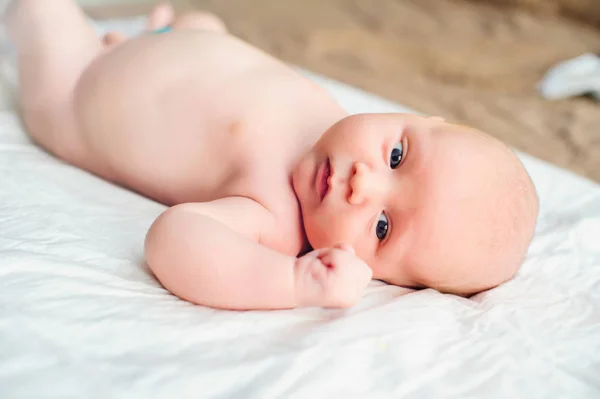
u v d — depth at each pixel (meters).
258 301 0.82
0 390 0.60
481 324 0.90
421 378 0.76
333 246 0.91
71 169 1.19
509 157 1.04
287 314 0.83
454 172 0.96
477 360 0.82
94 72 1.21
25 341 0.66
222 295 0.82
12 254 0.79
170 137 1.13
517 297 0.99
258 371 0.70
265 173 1.04
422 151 0.97
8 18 1.30
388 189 0.96
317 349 0.75
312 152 1.03
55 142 1.24
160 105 1.15
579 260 1.14
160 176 1.14
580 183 1.50
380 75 2.27
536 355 0.86
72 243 0.88
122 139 1.16
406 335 0.82
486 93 2.21
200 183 1.12
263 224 0.99
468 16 3.03
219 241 0.83
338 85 1.80
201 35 1.26
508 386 0.79
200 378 0.67
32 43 1.24
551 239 1.19
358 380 0.73
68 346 0.67
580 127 1.96
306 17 2.79
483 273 0.99
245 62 1.22
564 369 0.86
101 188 1.14
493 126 1.92
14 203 0.96
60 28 1.24
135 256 0.91
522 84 2.31
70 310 0.72
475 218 0.95
